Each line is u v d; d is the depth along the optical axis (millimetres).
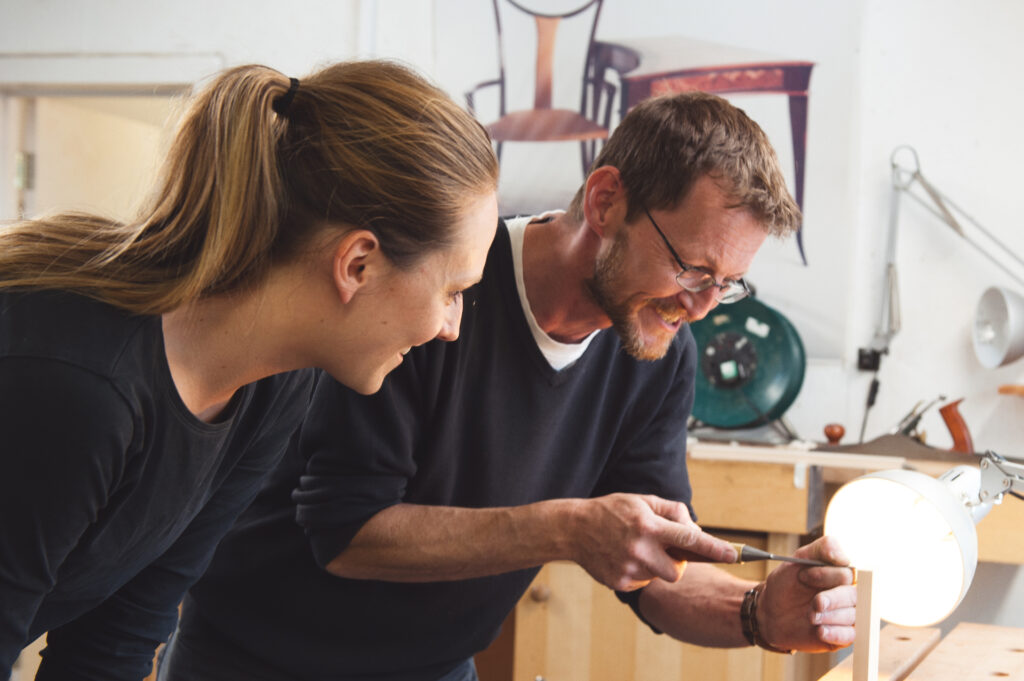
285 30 3160
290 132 834
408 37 3096
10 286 763
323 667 1396
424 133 824
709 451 2270
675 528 1168
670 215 1161
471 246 864
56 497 739
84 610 987
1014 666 1217
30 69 3295
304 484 1307
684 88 2918
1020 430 2732
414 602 1381
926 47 2795
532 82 3012
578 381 1392
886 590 1115
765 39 2871
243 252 804
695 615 1400
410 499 1365
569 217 1308
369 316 849
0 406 717
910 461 2260
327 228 814
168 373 812
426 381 1296
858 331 2854
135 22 3240
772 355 2580
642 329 1271
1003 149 2754
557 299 1296
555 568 2301
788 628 1261
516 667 2318
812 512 2230
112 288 788
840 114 2836
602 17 2961
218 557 1402
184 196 816
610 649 2273
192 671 1419
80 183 3604
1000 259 2756
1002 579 2707
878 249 2840
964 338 2775
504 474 1378
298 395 1048
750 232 1163
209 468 921
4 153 3377
